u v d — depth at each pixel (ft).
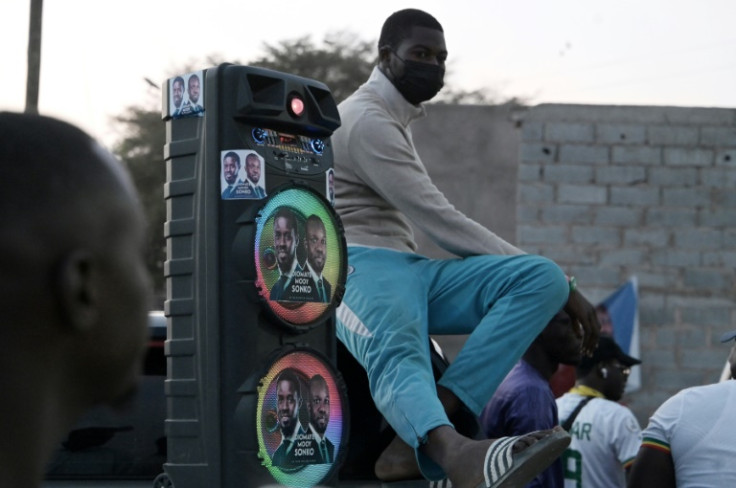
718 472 11.81
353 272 10.37
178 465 8.47
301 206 8.66
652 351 41.14
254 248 8.21
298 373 8.53
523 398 15.33
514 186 41.57
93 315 2.63
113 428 10.87
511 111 41.55
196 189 8.47
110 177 2.70
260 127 8.49
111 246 2.68
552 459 9.02
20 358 2.53
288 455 8.42
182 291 8.55
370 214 10.77
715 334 41.11
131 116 80.33
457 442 9.24
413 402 9.53
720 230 41.22
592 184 41.39
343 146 10.73
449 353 38.58
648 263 41.16
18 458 2.54
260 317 8.35
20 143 2.58
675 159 41.34
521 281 10.25
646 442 12.26
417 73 10.79
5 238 2.51
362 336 10.03
